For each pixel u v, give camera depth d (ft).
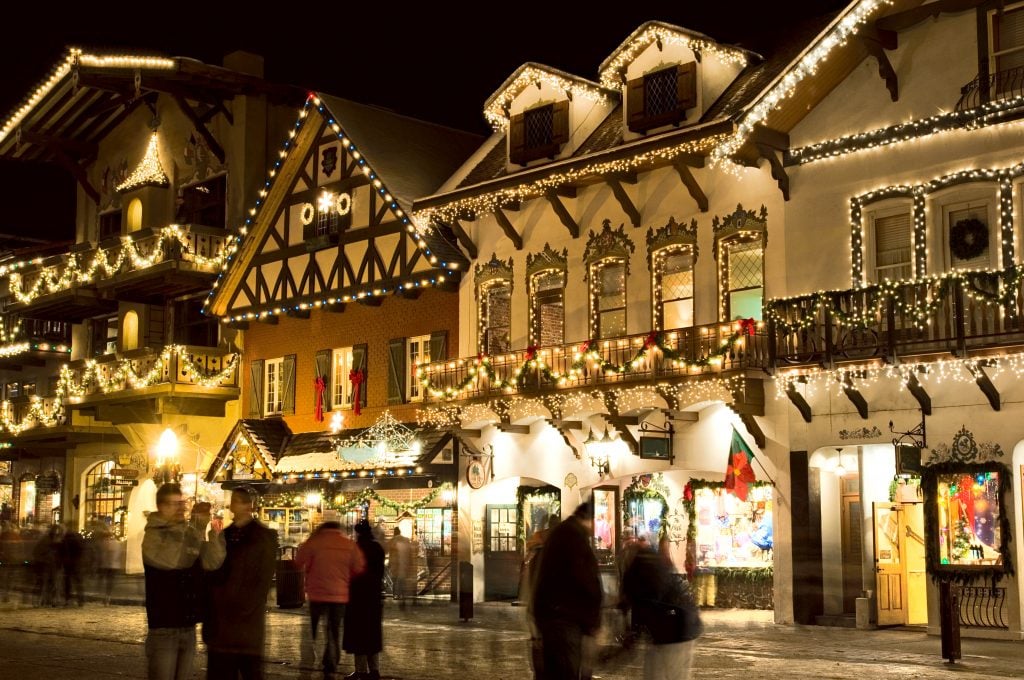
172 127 134.00
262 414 121.70
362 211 109.09
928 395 71.67
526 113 97.09
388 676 54.39
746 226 82.53
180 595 38.50
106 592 106.22
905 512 78.07
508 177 94.12
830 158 78.33
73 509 146.10
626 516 92.68
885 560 76.23
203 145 130.00
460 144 119.14
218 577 38.73
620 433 87.30
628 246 90.12
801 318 75.36
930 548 70.79
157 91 130.93
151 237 123.95
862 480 75.51
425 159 112.78
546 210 96.48
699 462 84.64
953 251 72.69
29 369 160.86
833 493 78.18
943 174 73.20
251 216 117.60
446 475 99.66
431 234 103.76
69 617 85.76
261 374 122.21
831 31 74.95
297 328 119.24
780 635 70.85
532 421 95.91
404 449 100.58
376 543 53.98
